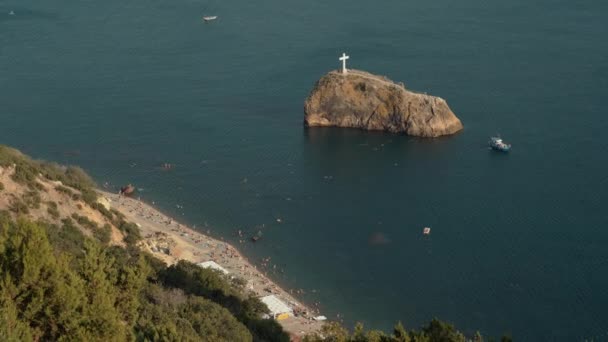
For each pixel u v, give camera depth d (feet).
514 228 478.18
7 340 162.20
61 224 354.54
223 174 571.69
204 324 245.86
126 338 197.26
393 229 488.44
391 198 529.45
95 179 557.33
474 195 524.52
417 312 404.57
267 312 362.12
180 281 315.78
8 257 191.83
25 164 386.93
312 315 398.21
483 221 490.08
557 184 529.45
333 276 441.27
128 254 332.60
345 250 467.52
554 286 416.87
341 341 235.40
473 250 457.68
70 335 183.62
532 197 514.68
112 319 189.16
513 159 572.92
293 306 400.88
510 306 402.72
